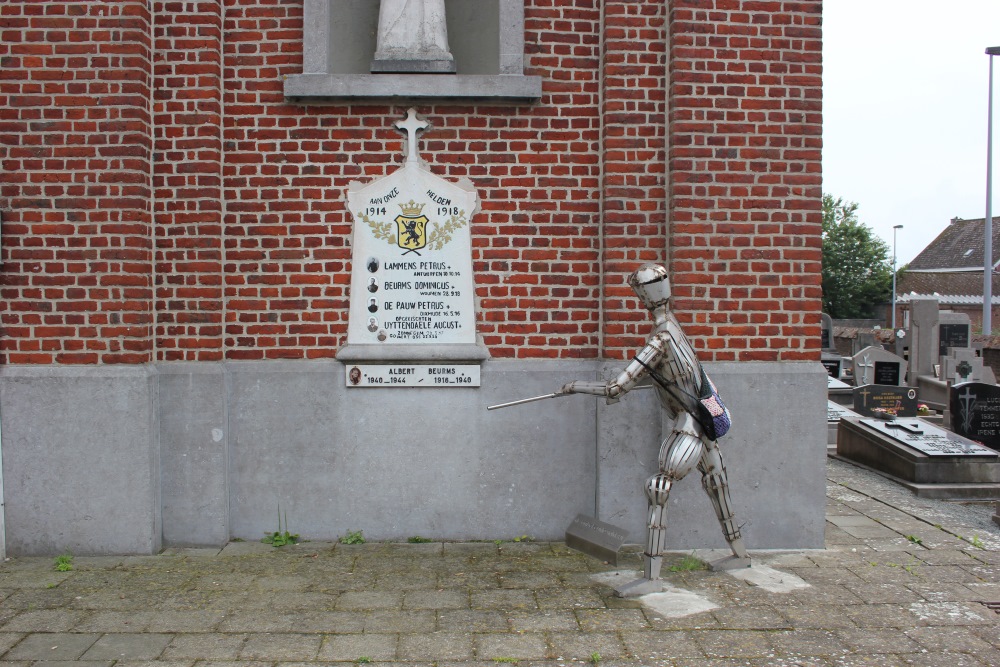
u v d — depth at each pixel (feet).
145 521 18.24
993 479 24.66
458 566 17.47
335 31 19.88
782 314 18.67
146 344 18.34
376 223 19.06
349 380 19.03
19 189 17.99
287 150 18.98
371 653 13.32
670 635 14.03
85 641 13.71
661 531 16.01
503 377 19.17
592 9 19.19
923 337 51.67
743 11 18.43
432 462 19.27
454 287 19.16
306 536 19.26
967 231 193.36
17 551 18.22
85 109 17.95
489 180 19.16
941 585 16.44
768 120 18.52
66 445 18.13
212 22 18.47
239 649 13.44
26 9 17.89
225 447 18.85
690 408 16.02
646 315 18.80
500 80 18.71
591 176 19.25
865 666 12.93
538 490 19.38
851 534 20.07
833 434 32.89
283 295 19.06
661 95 18.80
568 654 13.32
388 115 19.04
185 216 18.60
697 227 18.45
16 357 18.13
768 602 15.51
